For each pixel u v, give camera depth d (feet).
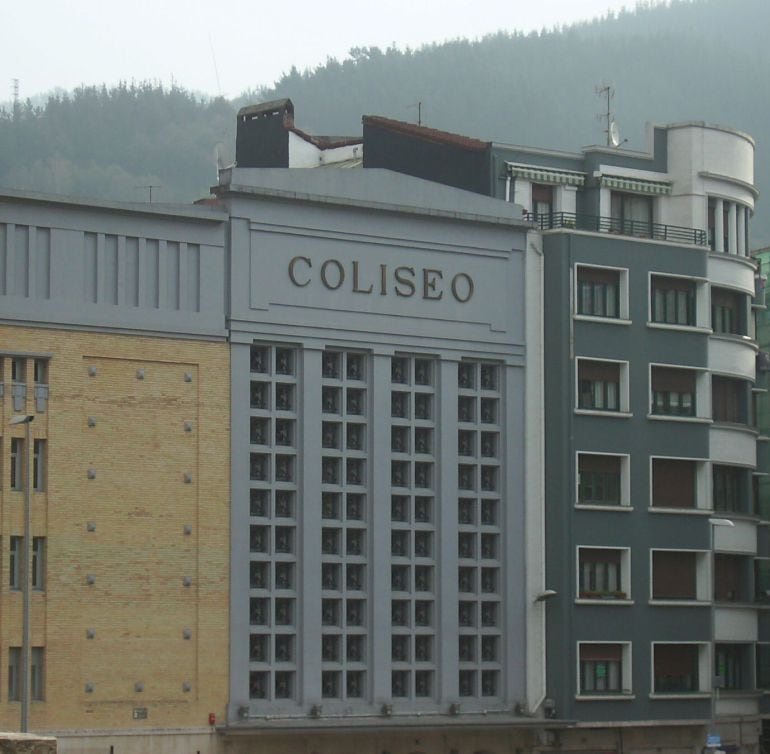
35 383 354.54
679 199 442.50
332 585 385.50
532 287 412.98
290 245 382.83
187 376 369.71
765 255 510.58
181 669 363.97
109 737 354.74
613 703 410.11
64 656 352.49
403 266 395.96
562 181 431.84
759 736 447.83
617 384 421.18
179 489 366.84
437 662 392.88
